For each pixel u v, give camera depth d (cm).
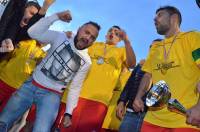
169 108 305
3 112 372
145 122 318
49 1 430
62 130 491
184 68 308
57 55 376
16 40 441
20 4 423
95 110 484
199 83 234
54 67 373
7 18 418
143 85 348
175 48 318
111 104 544
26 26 436
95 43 519
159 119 308
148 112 321
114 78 500
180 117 298
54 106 367
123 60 514
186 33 317
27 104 374
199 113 227
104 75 494
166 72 317
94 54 506
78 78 389
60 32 387
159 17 340
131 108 454
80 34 380
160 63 324
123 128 457
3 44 423
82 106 486
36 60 512
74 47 381
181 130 294
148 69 349
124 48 513
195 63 300
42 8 433
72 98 393
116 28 517
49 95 369
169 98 307
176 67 312
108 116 541
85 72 391
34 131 357
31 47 509
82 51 385
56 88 373
